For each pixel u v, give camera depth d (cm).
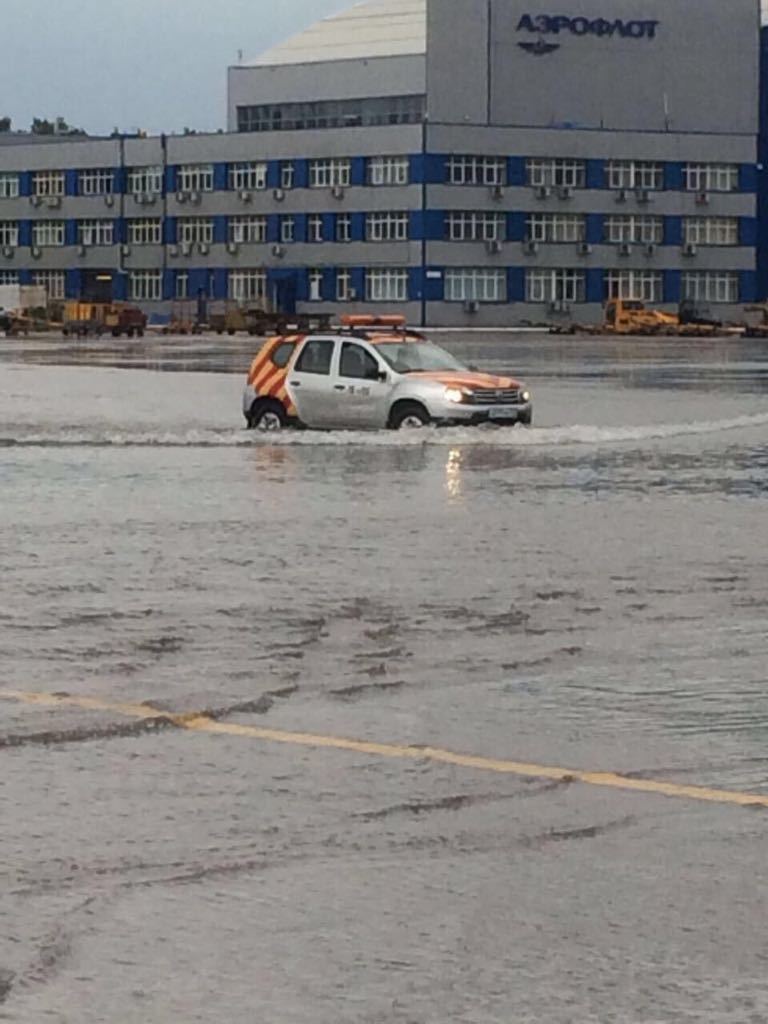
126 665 1262
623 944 702
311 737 1051
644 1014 632
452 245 12556
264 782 946
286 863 805
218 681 1209
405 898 757
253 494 2384
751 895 762
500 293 12681
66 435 3391
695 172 13000
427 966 678
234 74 13612
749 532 2023
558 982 662
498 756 1005
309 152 12888
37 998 645
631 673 1243
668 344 9831
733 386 5281
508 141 12581
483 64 12531
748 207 13088
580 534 1997
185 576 1675
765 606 1526
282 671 1243
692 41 12912
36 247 14100
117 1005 639
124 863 805
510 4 12531
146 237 13662
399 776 960
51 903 750
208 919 730
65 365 6812
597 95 12756
